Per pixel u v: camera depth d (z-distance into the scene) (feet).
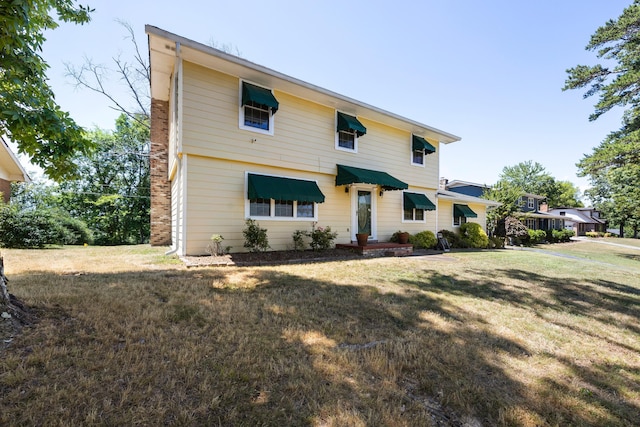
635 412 8.96
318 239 34.73
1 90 11.89
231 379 8.52
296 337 11.76
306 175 37.32
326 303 16.47
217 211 30.42
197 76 29.37
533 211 118.52
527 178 187.93
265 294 17.42
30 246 41.04
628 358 12.64
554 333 14.62
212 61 29.07
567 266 37.83
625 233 172.04
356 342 11.89
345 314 15.01
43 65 13.33
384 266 29.30
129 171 87.30
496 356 11.68
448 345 12.17
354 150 42.01
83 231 54.90
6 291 10.73
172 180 42.65
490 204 71.05
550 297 21.36
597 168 64.44
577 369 11.25
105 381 7.89
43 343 9.43
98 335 10.38
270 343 11.03
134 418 6.64
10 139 12.91
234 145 31.30
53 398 7.01
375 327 13.64
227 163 31.24
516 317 16.61
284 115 35.22
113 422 6.47
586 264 42.06
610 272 35.14
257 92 31.40
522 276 28.55
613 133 64.85
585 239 138.82
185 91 28.66
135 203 84.79
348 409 7.66
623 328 16.19
